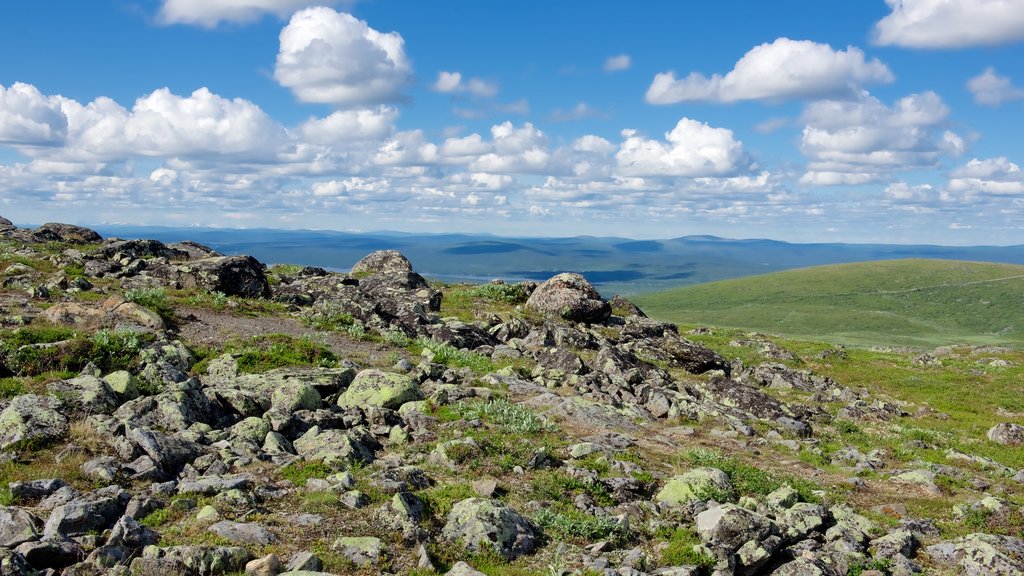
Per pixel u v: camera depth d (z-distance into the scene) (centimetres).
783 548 1339
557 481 1606
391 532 1215
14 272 3769
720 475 1691
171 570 988
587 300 4997
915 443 2731
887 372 5166
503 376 2778
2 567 929
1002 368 5491
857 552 1354
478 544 1202
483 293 5612
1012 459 2655
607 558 1230
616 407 2630
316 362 2595
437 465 1653
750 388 3269
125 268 4125
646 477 1730
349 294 4531
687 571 1172
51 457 1395
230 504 1261
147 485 1334
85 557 1023
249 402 1956
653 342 4522
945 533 1577
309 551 1108
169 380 2012
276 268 6359
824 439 2694
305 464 1527
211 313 3356
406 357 3062
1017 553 1416
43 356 2017
